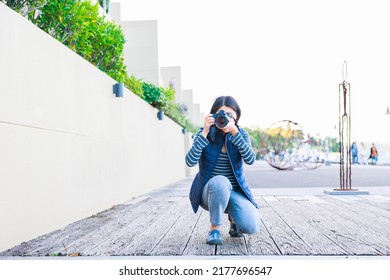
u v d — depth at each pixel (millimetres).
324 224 3570
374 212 4297
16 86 2893
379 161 25438
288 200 5453
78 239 3053
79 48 4723
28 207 3023
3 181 2705
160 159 8781
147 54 12500
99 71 4809
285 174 13367
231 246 2736
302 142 18953
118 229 3453
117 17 11570
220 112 2645
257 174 13430
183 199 5797
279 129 18469
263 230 3299
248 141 2785
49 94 3428
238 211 2699
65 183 3711
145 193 6957
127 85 6949
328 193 6262
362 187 7527
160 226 3570
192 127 16500
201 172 2828
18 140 2906
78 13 4277
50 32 4211
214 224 2725
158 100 8102
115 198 5277
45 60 3367
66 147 3766
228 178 2832
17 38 2920
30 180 3064
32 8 3590
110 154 5148
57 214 3516
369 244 2779
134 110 6484
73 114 3955
